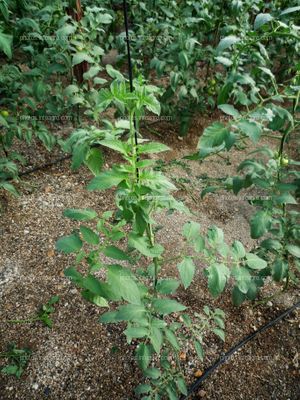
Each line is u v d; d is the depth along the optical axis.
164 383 1.62
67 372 1.93
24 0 2.77
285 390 1.92
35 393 1.84
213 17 3.41
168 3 3.22
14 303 2.20
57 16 2.78
